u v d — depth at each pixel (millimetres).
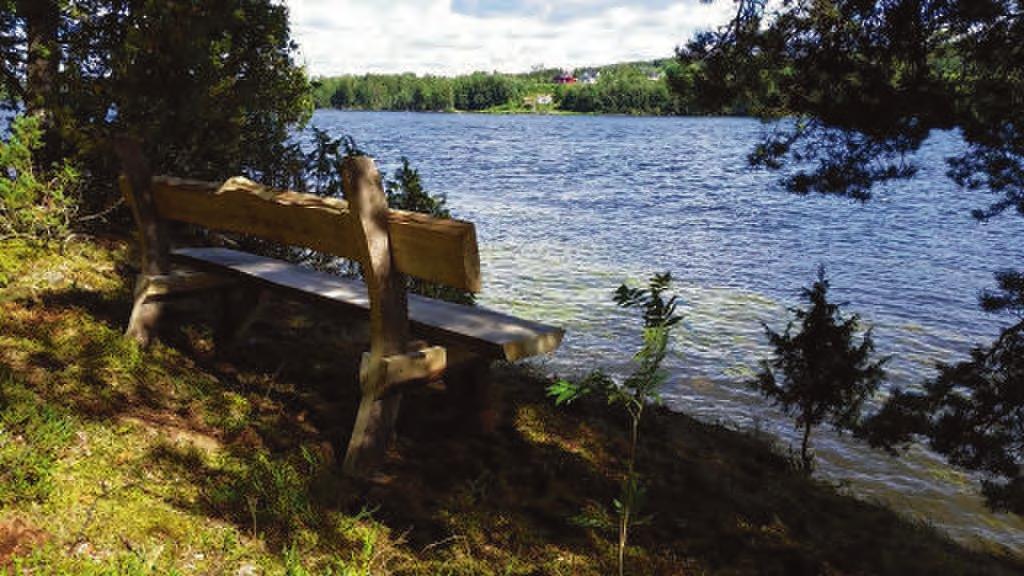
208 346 4637
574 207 37094
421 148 83312
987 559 5520
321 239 3402
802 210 41219
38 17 6168
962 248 30250
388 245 3139
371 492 3215
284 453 3373
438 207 8258
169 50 5867
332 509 2982
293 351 4812
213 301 5516
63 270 5215
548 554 3006
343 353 4965
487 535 3049
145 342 4305
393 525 2986
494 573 2781
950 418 7211
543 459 3930
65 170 5562
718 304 18688
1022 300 7180
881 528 4820
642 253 25219
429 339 3471
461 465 3611
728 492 4230
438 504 3207
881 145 7789
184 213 4133
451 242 2850
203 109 6066
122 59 5883
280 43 7230
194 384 3930
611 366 12984
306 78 7688
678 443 5176
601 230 29875
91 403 3400
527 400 4910
